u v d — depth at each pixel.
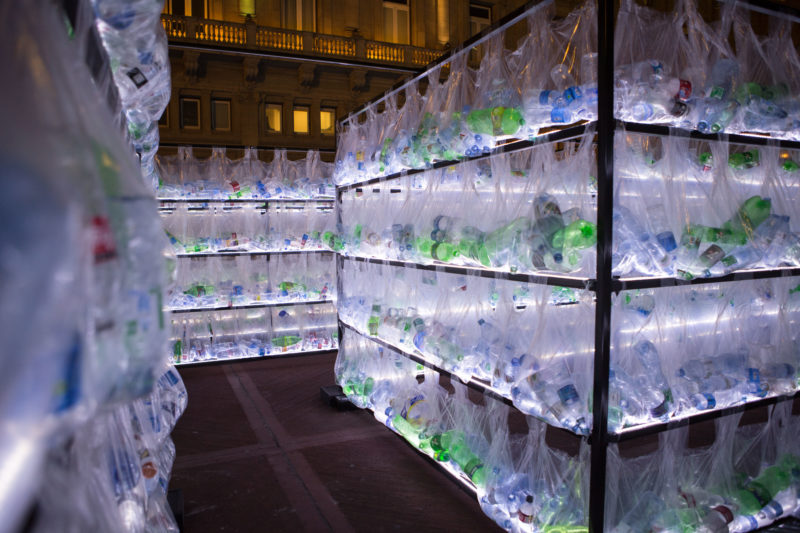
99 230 0.59
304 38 14.87
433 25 16.36
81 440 0.81
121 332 0.66
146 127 1.83
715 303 2.73
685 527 2.27
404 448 3.80
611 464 2.37
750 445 2.87
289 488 3.24
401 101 6.56
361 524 2.86
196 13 14.41
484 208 2.91
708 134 2.30
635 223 2.17
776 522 2.58
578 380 2.28
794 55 2.70
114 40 1.20
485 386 2.71
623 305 2.46
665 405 2.21
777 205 2.58
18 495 0.43
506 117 2.44
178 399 2.26
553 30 2.50
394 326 3.58
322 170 6.52
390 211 3.93
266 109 15.14
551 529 2.32
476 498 2.76
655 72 2.11
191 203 5.97
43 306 0.46
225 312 6.11
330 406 4.67
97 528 0.75
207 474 3.43
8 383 0.43
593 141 2.20
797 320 2.84
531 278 2.38
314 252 6.37
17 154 0.49
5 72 0.56
